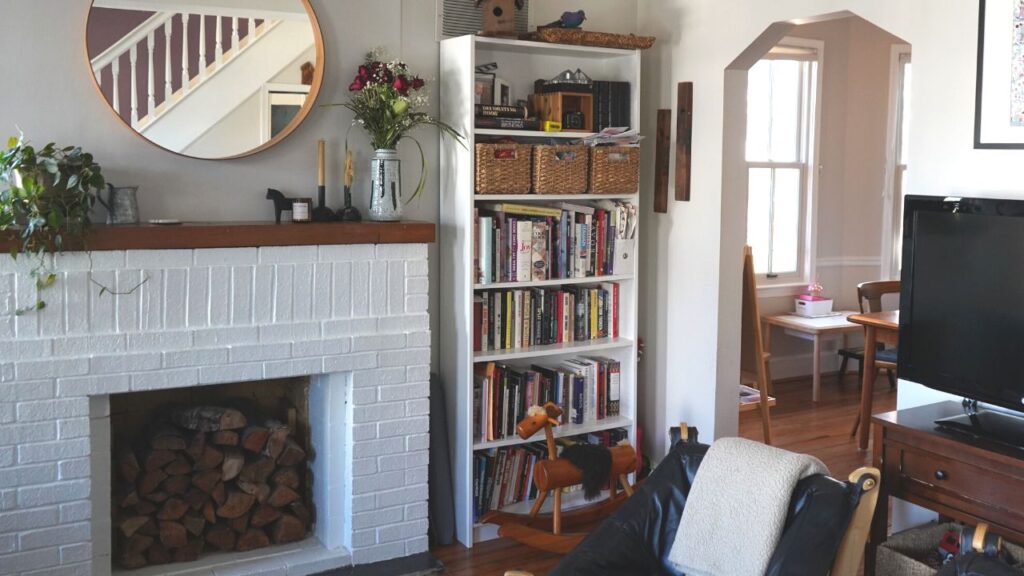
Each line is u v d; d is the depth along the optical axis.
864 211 6.77
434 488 3.95
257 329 3.40
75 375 3.12
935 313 3.18
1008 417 3.13
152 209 3.46
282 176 3.70
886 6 3.45
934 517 3.47
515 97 4.25
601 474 3.84
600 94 4.24
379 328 3.63
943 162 3.31
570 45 4.06
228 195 3.60
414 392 3.73
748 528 2.68
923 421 3.12
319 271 3.50
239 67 3.53
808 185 6.56
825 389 6.42
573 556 2.82
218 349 3.33
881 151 6.74
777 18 3.83
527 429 3.83
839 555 2.66
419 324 3.71
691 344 4.38
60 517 3.15
